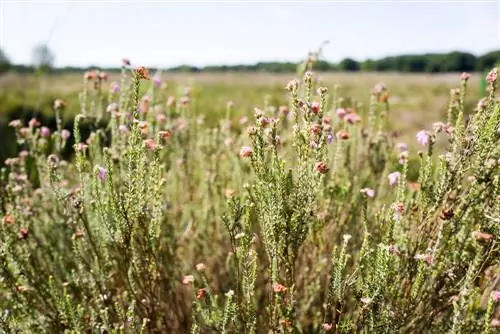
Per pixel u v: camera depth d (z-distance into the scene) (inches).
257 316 100.3
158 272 93.0
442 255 83.6
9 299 94.0
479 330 81.2
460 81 91.0
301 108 78.8
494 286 88.7
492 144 75.5
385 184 108.8
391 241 81.9
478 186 80.0
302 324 99.4
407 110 464.1
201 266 85.7
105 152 79.1
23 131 113.7
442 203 82.6
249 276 80.0
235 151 121.0
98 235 94.9
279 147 106.7
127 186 82.2
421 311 86.2
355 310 88.3
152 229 88.0
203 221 122.0
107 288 94.0
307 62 115.0
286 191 78.2
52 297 94.9
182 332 103.5
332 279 82.6
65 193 91.4
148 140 84.7
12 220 96.1
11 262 92.4
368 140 112.0
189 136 136.4
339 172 110.0
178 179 134.8
